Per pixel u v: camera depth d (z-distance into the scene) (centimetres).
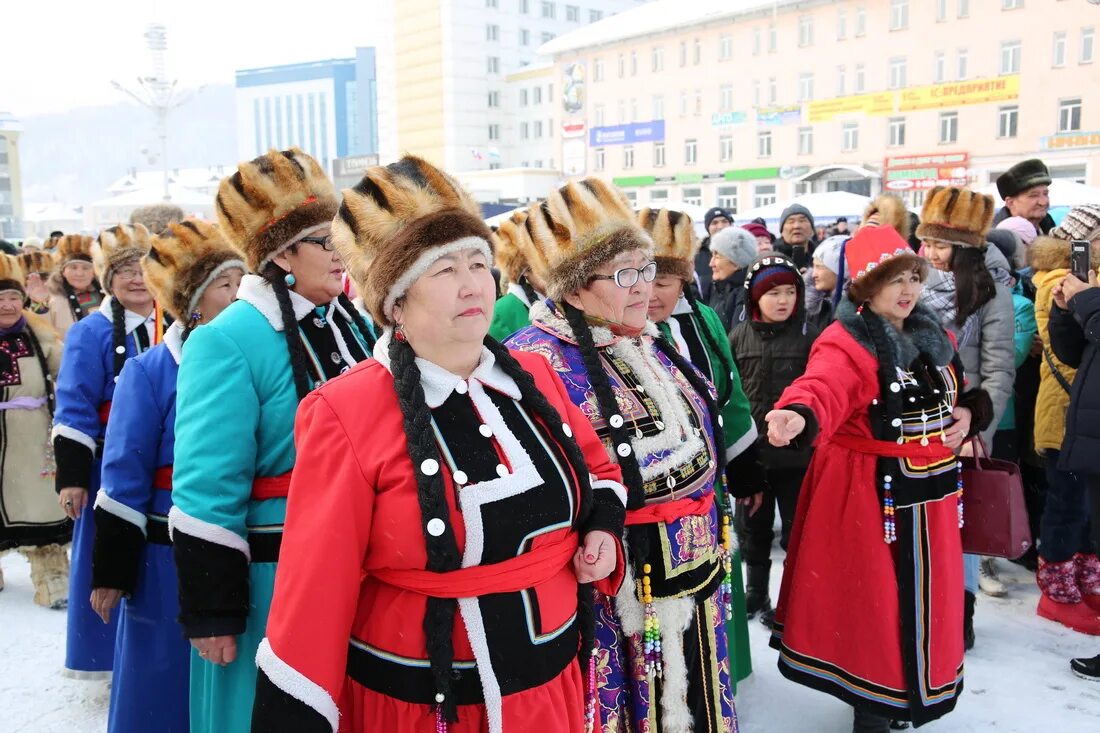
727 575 222
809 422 229
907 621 248
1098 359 305
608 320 209
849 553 255
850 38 2538
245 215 193
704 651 204
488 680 138
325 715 134
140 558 232
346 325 209
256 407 186
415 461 137
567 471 152
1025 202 479
